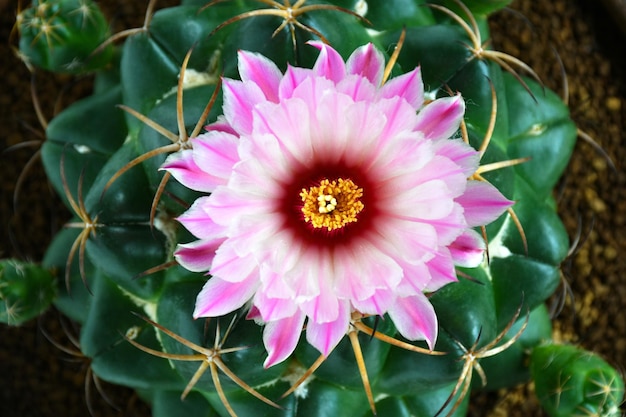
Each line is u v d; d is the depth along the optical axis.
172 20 0.21
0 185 0.32
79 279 0.24
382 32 0.22
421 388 0.21
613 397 0.23
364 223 0.17
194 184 0.17
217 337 0.19
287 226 0.17
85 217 0.20
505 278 0.23
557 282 0.23
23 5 0.33
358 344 0.18
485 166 0.19
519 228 0.21
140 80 0.21
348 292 0.16
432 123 0.17
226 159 0.16
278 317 0.16
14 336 0.31
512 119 0.25
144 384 0.22
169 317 0.20
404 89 0.16
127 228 0.20
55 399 0.31
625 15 0.32
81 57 0.24
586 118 0.33
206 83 0.21
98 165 0.24
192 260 0.17
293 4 0.20
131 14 0.33
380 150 0.16
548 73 0.33
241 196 0.16
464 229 0.17
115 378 0.22
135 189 0.20
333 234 0.17
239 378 0.19
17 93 0.33
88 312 0.23
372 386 0.21
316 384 0.21
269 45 0.19
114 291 0.22
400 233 0.16
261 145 0.16
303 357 0.20
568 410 0.23
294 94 0.16
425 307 0.17
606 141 0.33
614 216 0.32
